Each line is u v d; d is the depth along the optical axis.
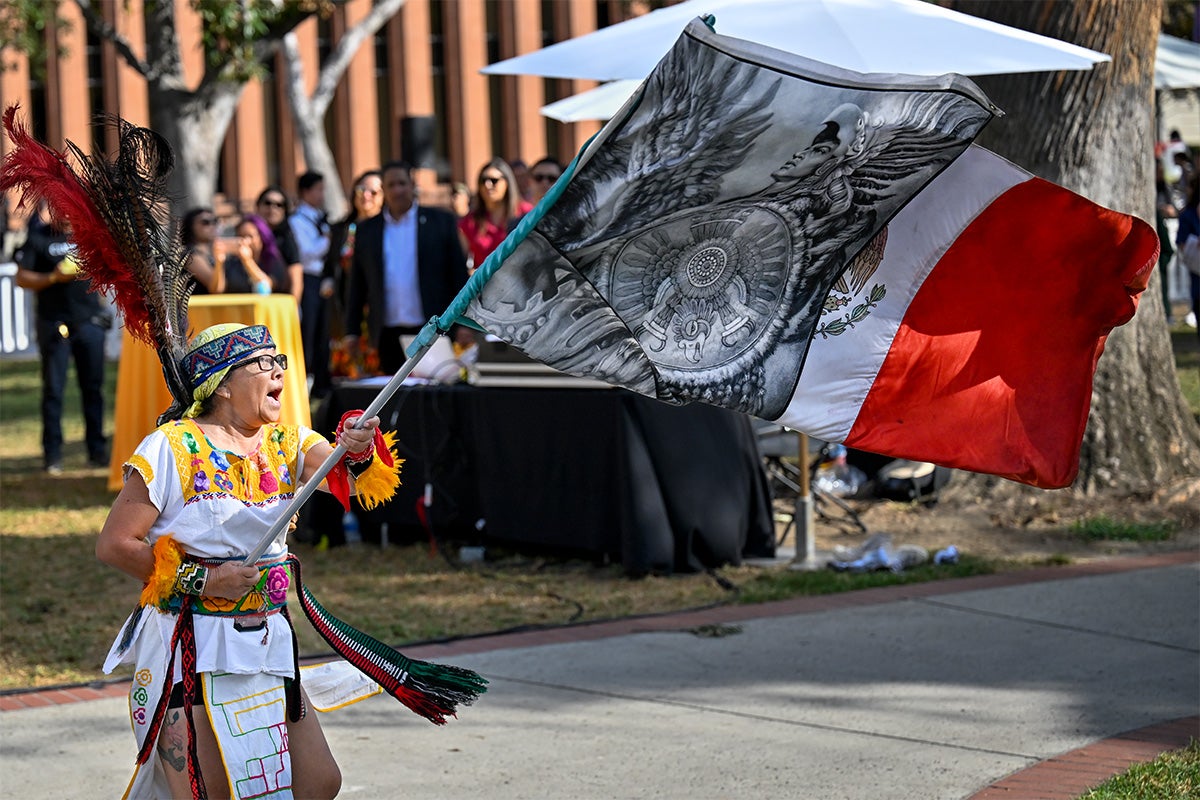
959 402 4.86
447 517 10.71
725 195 4.24
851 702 6.76
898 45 7.79
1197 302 18.56
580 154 4.09
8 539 11.48
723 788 5.70
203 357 4.25
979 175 4.77
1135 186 11.44
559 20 47.28
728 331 4.49
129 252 4.33
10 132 4.36
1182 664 7.25
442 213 12.16
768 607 8.62
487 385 10.59
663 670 7.35
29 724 6.70
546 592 9.33
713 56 4.05
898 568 9.49
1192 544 10.16
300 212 16.84
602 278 4.30
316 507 10.96
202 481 4.18
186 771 4.14
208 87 24.56
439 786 5.80
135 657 4.39
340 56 30.83
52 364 14.66
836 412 4.73
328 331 16.94
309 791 4.39
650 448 9.50
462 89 46.25
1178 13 31.03
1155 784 5.42
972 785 5.66
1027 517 11.01
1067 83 11.21
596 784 5.78
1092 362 4.90
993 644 7.69
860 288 4.74
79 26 41.62
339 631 4.49
